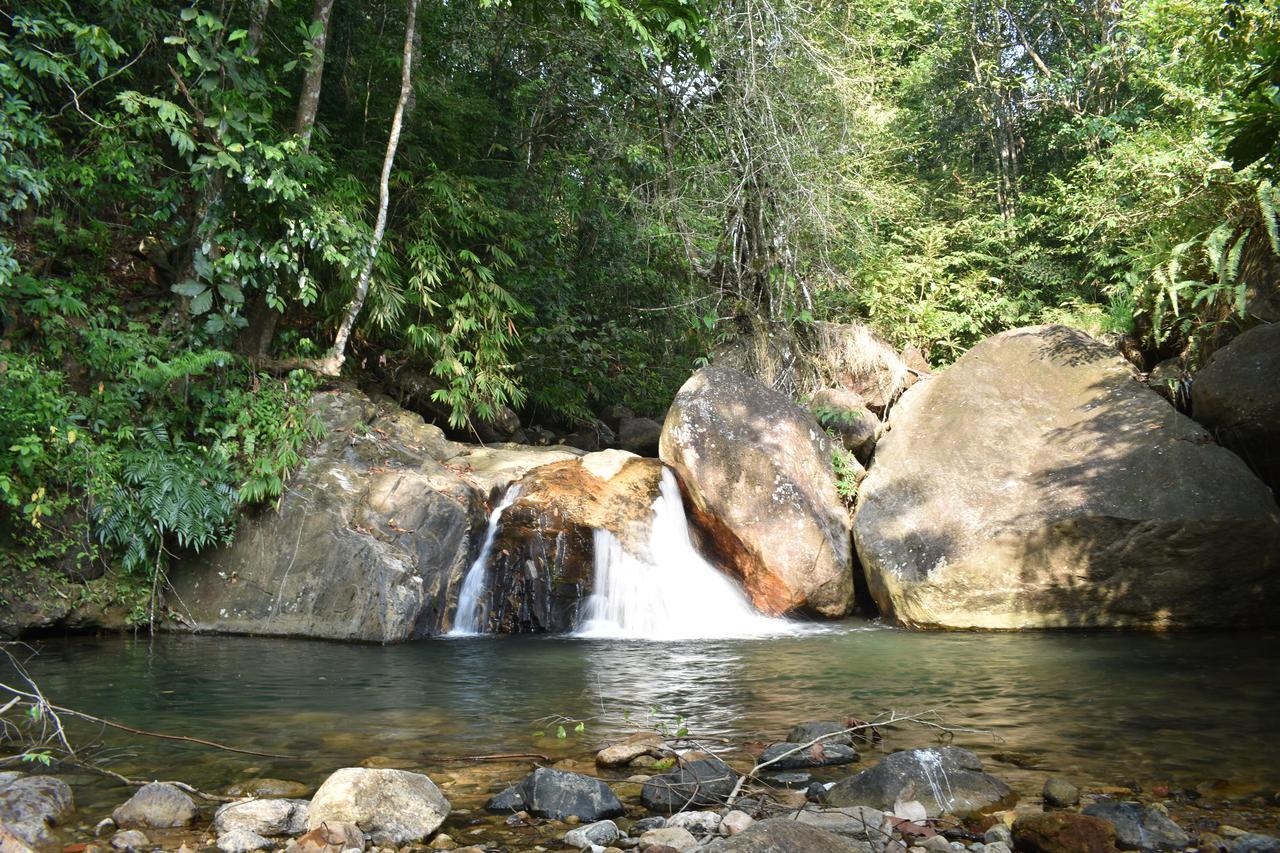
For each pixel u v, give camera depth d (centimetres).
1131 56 1344
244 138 854
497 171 1337
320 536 820
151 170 895
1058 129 1809
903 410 1028
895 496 920
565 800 350
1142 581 793
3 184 751
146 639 780
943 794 351
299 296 890
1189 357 986
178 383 861
